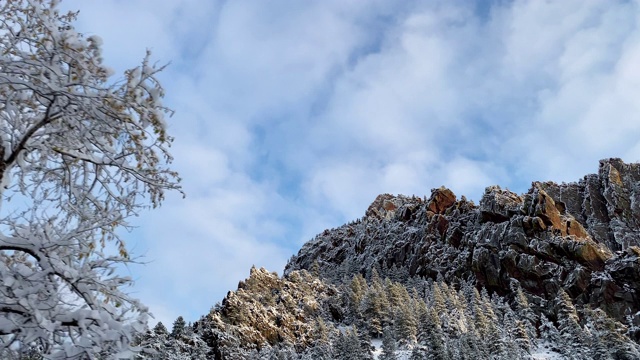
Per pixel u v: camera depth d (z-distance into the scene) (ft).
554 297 304.91
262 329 281.54
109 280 17.98
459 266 386.93
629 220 420.77
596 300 285.43
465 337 205.16
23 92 18.03
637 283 282.77
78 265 18.13
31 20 18.95
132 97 17.78
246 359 241.14
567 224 359.25
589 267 309.83
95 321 16.10
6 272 15.66
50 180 21.11
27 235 16.66
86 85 17.21
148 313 18.20
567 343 220.43
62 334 16.35
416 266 456.04
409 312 253.44
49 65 17.10
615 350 204.23
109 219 19.06
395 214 600.39
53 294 15.96
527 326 264.11
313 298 347.77
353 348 206.08
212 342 249.55
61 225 19.48
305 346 274.36
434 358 181.88
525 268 331.16
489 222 402.11
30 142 19.06
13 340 15.26
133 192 21.33
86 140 19.40
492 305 291.58
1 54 17.08
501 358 197.67
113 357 15.60
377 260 513.86
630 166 473.67
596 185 469.57
